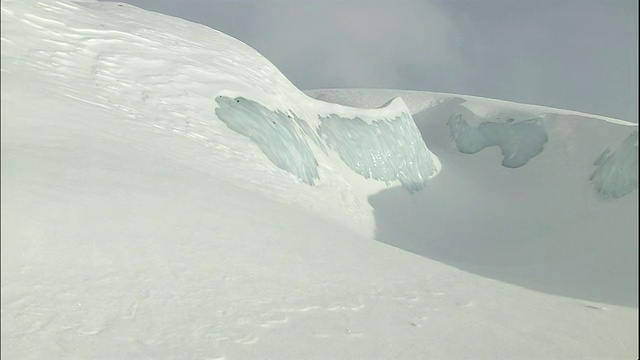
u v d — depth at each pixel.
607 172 24.34
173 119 14.80
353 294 6.60
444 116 48.03
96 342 4.18
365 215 18.97
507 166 35.84
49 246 5.33
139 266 5.56
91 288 4.91
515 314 7.49
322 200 16.88
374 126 27.28
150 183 8.13
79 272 5.11
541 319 7.53
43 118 9.59
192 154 12.86
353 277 7.33
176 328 4.63
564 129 36.62
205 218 7.56
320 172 19.41
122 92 14.77
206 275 5.85
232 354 4.42
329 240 9.23
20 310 4.33
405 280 8.01
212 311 5.10
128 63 16.70
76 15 17.80
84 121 10.60
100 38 17.17
